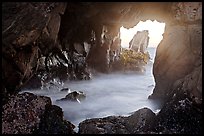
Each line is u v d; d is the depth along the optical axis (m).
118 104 15.34
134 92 19.53
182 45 12.49
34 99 10.23
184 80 11.04
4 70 10.54
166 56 13.66
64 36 19.06
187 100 9.94
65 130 9.19
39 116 9.48
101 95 17.84
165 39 14.42
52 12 11.21
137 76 27.83
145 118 9.43
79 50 21.64
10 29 9.80
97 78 24.39
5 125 9.03
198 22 11.14
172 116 9.76
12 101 10.13
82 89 19.34
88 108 14.09
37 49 13.13
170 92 12.52
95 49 24.16
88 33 21.39
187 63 11.96
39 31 10.98
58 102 14.33
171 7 13.73
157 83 14.88
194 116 9.36
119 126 9.28
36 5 9.94
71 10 15.88
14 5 9.48
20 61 11.22
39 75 17.02
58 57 19.34
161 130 9.03
